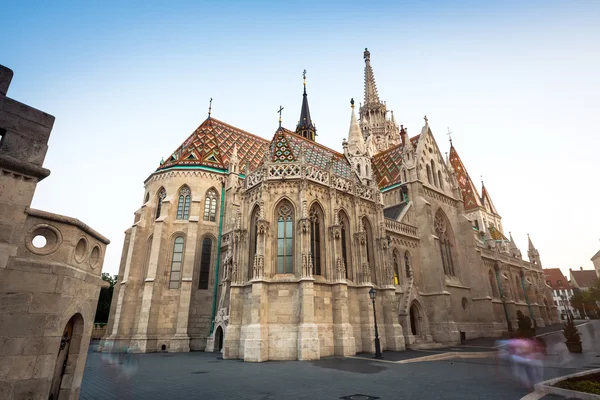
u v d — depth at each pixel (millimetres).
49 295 8344
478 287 46906
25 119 8664
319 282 26297
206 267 40906
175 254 40219
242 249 28219
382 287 31031
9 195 8039
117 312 37719
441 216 49062
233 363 22531
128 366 21812
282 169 28844
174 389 13898
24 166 8242
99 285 10984
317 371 18297
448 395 12352
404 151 48875
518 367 20109
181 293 37500
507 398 11812
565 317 110562
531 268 70812
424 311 35781
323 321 25688
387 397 12086
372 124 95500
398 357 24031
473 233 49438
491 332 44344
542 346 34000
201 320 38375
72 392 9336
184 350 35438
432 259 41438
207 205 43688
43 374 7965
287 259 27000
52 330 8273
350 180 32438
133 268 39531
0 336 7441
